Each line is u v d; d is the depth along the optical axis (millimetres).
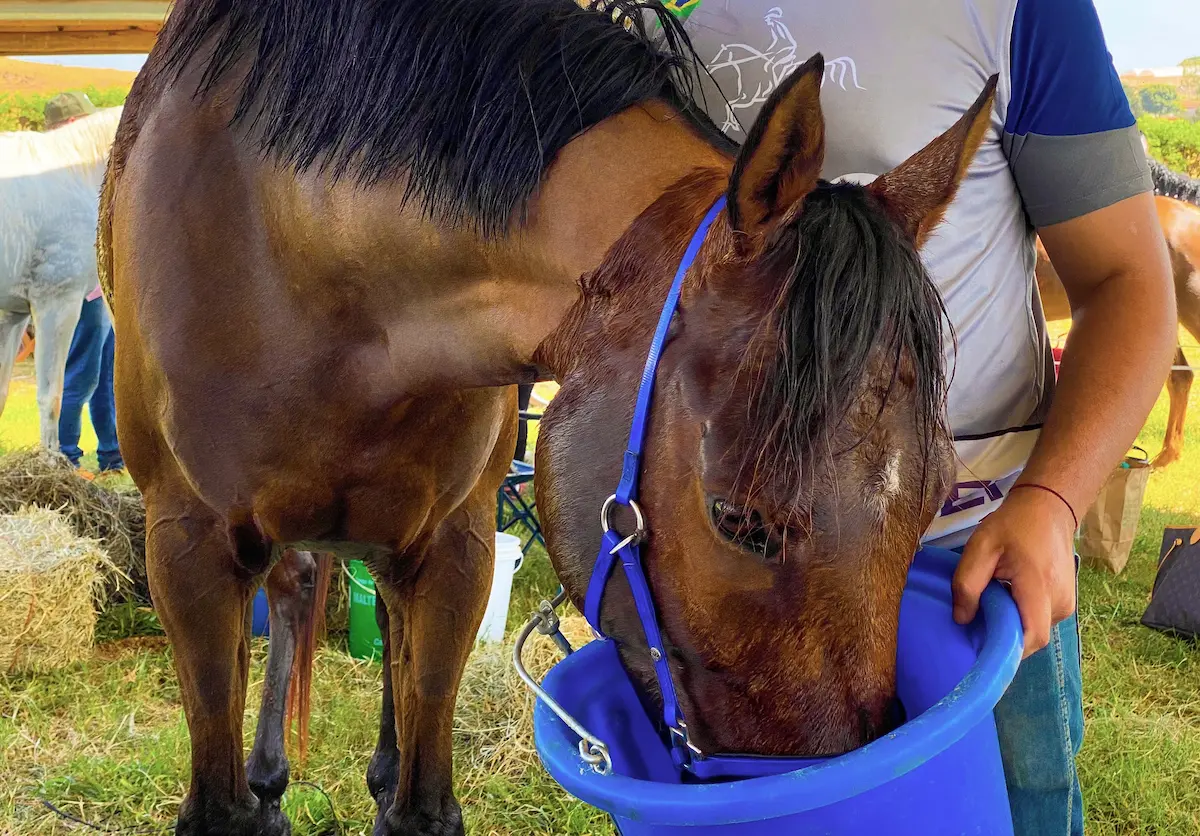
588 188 922
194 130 1211
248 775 1877
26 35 4168
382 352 1161
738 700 818
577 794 739
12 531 2818
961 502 1178
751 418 752
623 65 963
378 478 1269
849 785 676
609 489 855
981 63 1100
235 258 1180
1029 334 1175
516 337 983
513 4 1001
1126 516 3709
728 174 881
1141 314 1047
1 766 2168
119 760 2191
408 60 1018
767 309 768
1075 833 1247
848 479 733
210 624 1373
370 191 1056
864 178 1174
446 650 1449
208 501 1294
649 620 843
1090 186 1066
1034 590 910
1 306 4590
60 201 4465
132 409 1337
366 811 2049
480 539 1479
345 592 3123
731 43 1226
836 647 774
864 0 1141
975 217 1110
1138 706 2658
